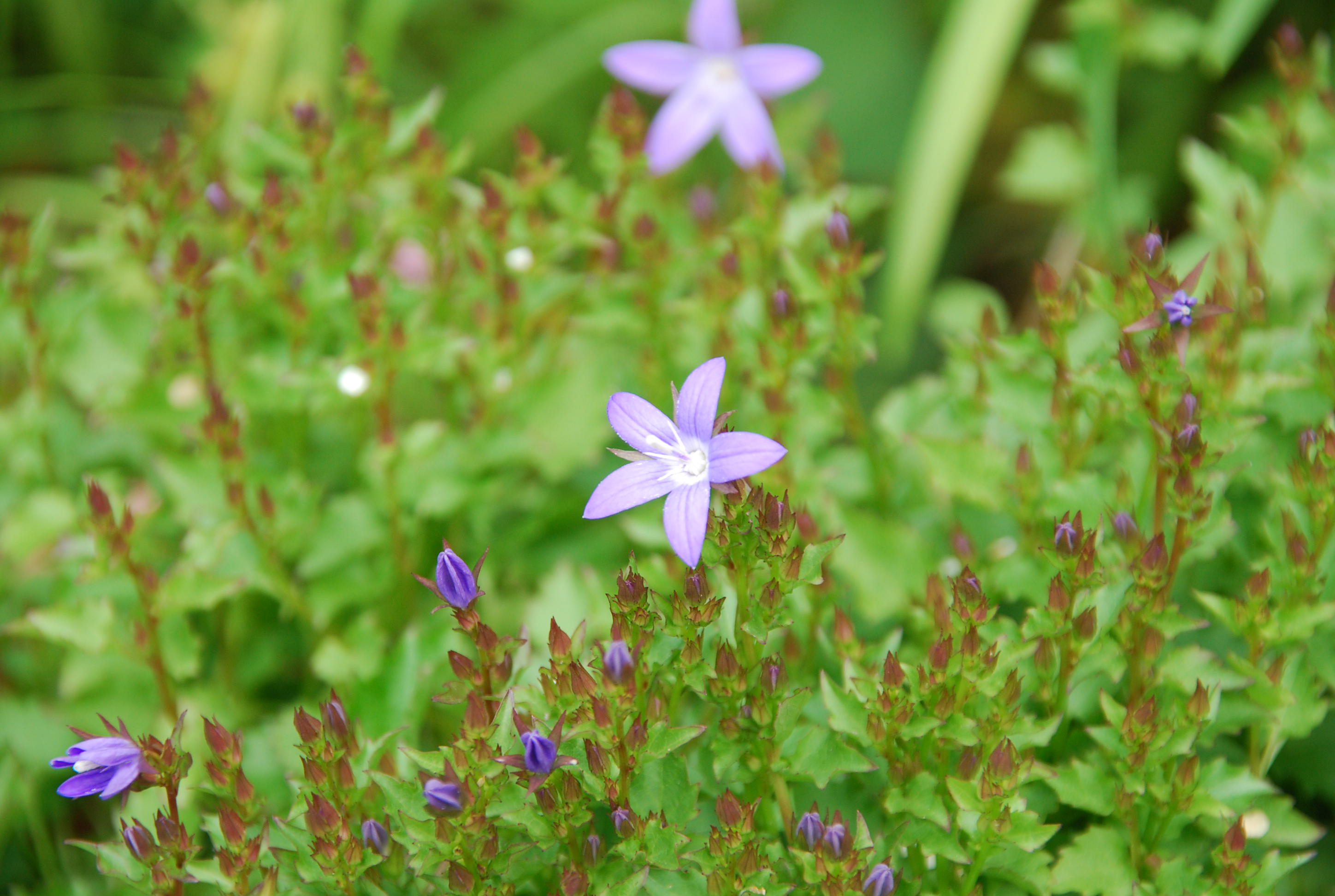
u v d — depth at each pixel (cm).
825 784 50
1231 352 54
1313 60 59
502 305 58
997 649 50
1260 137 59
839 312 56
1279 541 53
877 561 56
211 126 61
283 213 56
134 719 57
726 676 49
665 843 48
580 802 48
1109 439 57
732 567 49
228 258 57
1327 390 54
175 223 58
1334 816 55
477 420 60
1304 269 61
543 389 60
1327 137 59
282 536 57
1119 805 51
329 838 49
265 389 58
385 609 59
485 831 48
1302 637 51
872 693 50
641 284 59
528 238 58
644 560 53
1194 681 51
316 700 58
